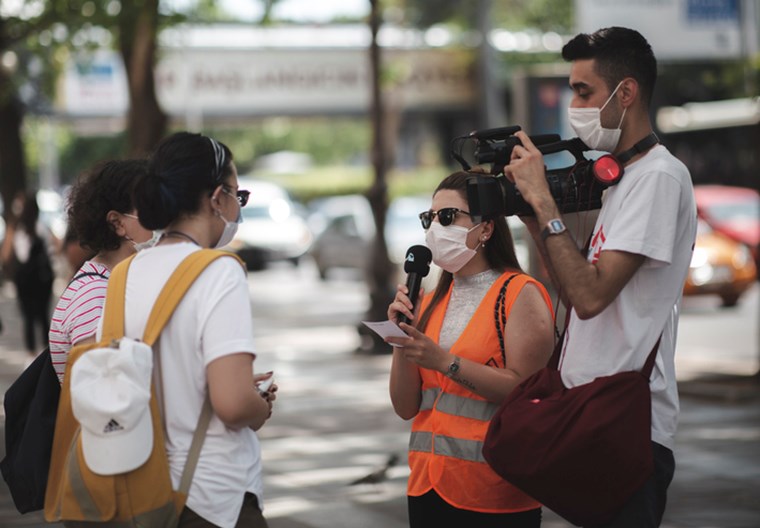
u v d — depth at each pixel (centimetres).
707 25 1888
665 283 462
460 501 506
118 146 6744
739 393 1349
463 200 514
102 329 429
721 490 929
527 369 505
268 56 4166
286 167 6688
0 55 2205
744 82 1584
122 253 545
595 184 474
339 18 4384
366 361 1805
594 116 470
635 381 452
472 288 525
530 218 504
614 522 457
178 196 433
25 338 1788
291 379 1623
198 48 4088
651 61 470
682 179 463
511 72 4619
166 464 414
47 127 5441
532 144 473
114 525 412
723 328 2088
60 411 425
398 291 526
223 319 417
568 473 449
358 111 4250
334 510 888
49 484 429
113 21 2025
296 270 3997
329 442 1173
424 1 4666
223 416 414
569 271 452
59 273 2123
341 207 3762
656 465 464
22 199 1766
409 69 4288
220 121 4244
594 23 1847
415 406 537
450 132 5275
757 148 1515
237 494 425
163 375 421
